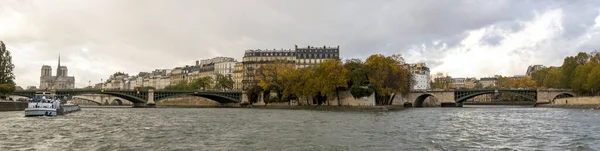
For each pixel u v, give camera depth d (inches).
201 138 1920.5
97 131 2276.1
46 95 4685.0
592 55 6855.3
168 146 1649.9
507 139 1861.5
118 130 2340.1
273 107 7121.1
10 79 6028.5
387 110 5334.6
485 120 3095.5
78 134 2108.8
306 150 1540.4
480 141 1792.6
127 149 1572.3
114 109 6368.1
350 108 5713.6
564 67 6993.1
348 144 1694.1
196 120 3255.4
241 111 5442.9
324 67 5885.8
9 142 1771.7
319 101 6692.9
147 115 4192.9
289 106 6776.6
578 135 2003.0
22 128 2437.3
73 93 7372.1
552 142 1756.9
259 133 2133.4
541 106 6663.4
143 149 1572.3
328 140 1823.3
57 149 1565.0
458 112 4571.9
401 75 6215.6
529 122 2856.8
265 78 7682.1
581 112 4330.7
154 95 7785.4
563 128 2373.3
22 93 6934.1
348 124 2723.9
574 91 6461.6
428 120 3112.7
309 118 3467.0
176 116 3956.7
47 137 1963.6
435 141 1786.4
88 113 4667.8
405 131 2218.3
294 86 6520.7
